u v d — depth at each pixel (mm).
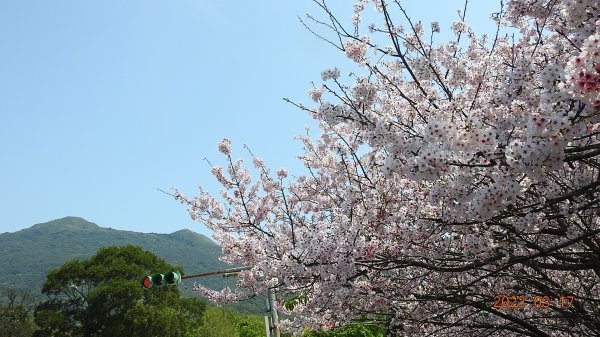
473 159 4277
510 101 4430
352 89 5699
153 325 31016
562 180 5594
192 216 9414
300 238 6387
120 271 32938
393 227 6273
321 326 9094
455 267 5836
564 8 3990
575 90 3416
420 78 6336
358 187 7125
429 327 8062
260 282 7328
